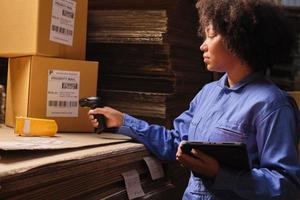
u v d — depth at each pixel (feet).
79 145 4.14
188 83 6.38
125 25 5.84
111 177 4.43
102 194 4.31
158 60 5.82
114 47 6.12
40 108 5.13
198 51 6.78
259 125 3.90
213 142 3.75
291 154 3.79
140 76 5.99
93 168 3.99
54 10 5.14
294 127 3.93
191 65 6.51
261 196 3.72
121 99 5.97
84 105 5.23
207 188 4.06
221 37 4.13
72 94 5.34
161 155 5.09
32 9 4.97
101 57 6.23
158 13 5.63
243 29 4.00
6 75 6.49
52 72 5.18
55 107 5.23
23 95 5.19
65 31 5.33
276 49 4.15
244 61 4.15
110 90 6.07
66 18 5.33
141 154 4.91
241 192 3.76
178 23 5.95
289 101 4.05
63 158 3.56
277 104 3.89
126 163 4.63
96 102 5.18
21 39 5.08
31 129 4.66
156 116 5.72
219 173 3.75
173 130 5.16
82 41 5.64
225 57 4.19
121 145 4.65
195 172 3.93
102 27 5.99
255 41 4.04
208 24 4.24
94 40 6.06
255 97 4.01
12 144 3.68
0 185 2.97
